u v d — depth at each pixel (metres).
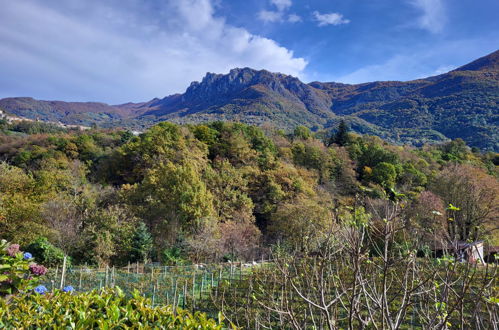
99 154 40.19
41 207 18.27
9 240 16.77
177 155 31.69
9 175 21.19
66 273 13.34
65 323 3.02
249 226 24.23
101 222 19.55
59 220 18.52
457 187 24.30
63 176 24.50
